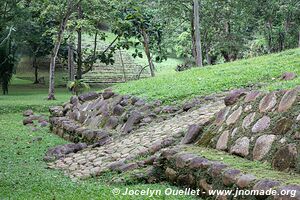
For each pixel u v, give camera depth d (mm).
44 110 19781
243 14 28562
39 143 11617
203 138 7027
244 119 6348
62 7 22453
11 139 12297
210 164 5668
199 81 12234
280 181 4562
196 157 6066
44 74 36719
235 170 5184
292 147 5105
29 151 10516
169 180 6570
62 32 22359
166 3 27938
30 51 32312
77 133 11648
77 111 13914
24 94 26625
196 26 22469
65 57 32688
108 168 7738
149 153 7961
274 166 5211
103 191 5992
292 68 11359
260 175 4879
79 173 8117
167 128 9016
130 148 8656
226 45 29016
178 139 7965
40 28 27547
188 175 6074
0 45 23109
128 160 7902
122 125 10766
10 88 30562
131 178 6801
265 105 6125
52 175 7828
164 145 7934
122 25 24078
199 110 9523
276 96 6051
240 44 29406
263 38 31234
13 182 6926
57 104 20469
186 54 34500
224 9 28453
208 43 29953
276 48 30062
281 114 5648
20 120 16859
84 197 5715
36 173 7988
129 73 35125
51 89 22406
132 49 40781
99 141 10133
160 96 11328
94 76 33438
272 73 11258
